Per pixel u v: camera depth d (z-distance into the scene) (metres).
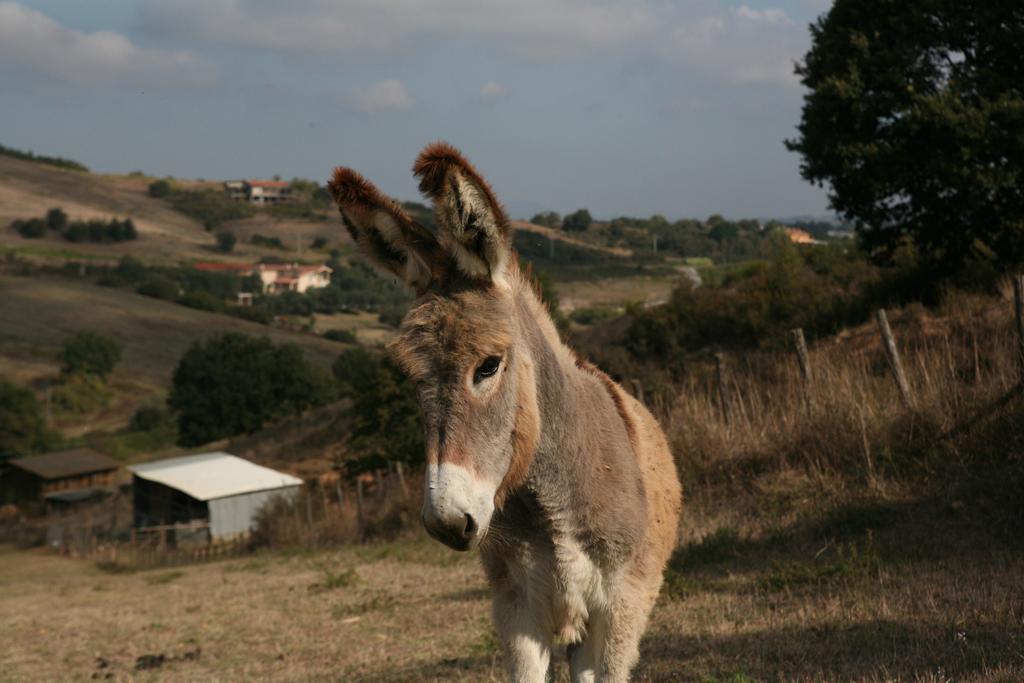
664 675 4.72
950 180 13.34
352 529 18.06
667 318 22.22
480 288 2.68
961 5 13.47
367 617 8.07
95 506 43.59
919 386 9.71
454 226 2.58
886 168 13.99
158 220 168.50
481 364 2.60
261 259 144.50
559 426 3.00
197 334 92.25
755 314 19.77
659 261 84.88
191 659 7.28
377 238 2.83
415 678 5.52
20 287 101.88
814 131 14.89
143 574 19.33
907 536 7.37
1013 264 14.56
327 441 37.97
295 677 6.12
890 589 5.96
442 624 7.23
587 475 3.10
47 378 75.81
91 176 198.50
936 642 4.70
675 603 6.51
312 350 84.12
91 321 92.75
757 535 8.45
